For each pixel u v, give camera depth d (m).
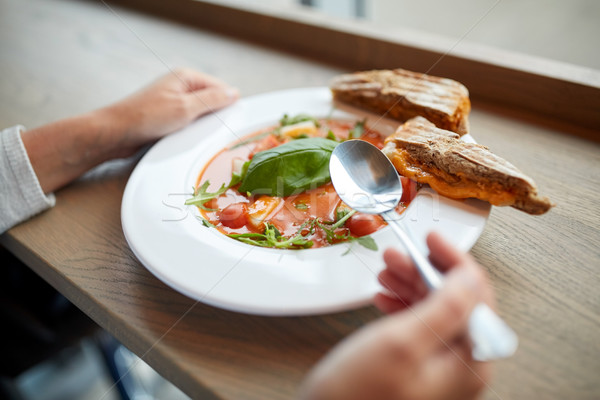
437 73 0.54
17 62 0.70
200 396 0.28
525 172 0.41
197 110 0.45
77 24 0.83
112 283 0.34
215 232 0.34
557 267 0.32
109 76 0.64
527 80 0.48
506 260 0.33
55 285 0.36
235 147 0.43
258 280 0.29
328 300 0.28
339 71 0.60
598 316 0.29
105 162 0.45
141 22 0.81
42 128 0.42
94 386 0.85
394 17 0.73
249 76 0.61
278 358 0.28
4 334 0.50
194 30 0.76
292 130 0.44
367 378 0.20
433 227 0.32
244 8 0.70
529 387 0.26
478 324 0.22
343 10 0.79
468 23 0.64
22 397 0.60
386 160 0.35
